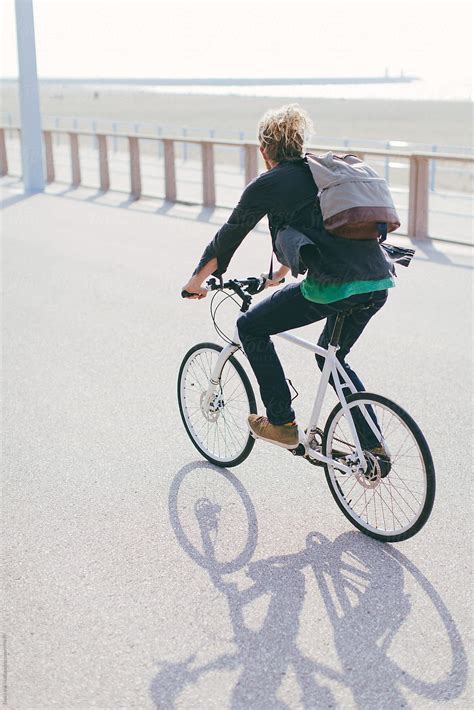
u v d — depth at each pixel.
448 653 3.10
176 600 3.46
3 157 19.09
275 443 4.13
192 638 3.22
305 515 4.14
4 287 8.84
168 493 4.38
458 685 2.94
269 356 4.00
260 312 3.93
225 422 4.60
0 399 5.73
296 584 3.56
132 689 2.95
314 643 3.17
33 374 6.20
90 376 6.13
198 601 3.45
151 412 5.45
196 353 4.65
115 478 4.55
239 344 4.32
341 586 3.54
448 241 10.63
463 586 3.52
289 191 3.63
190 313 7.75
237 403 4.68
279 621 3.31
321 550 3.82
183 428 5.20
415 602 3.42
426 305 7.89
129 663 3.08
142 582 3.59
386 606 3.39
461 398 5.56
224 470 4.63
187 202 14.48
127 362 6.43
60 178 18.56
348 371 4.04
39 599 3.48
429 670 3.01
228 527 4.04
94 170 20.59
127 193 15.69
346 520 4.08
